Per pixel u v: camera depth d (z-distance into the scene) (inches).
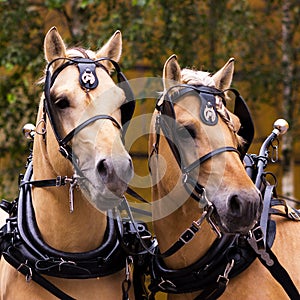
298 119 571.2
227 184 217.2
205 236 233.9
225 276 230.8
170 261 238.7
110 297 231.8
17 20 499.5
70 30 506.3
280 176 597.3
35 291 229.1
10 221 241.8
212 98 226.5
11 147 510.0
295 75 550.0
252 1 602.2
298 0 552.4
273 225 245.0
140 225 248.1
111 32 475.8
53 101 219.1
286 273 236.1
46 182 227.6
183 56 490.6
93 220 229.5
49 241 230.5
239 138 234.2
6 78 507.5
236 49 532.1
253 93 538.9
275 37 560.7
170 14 488.4
